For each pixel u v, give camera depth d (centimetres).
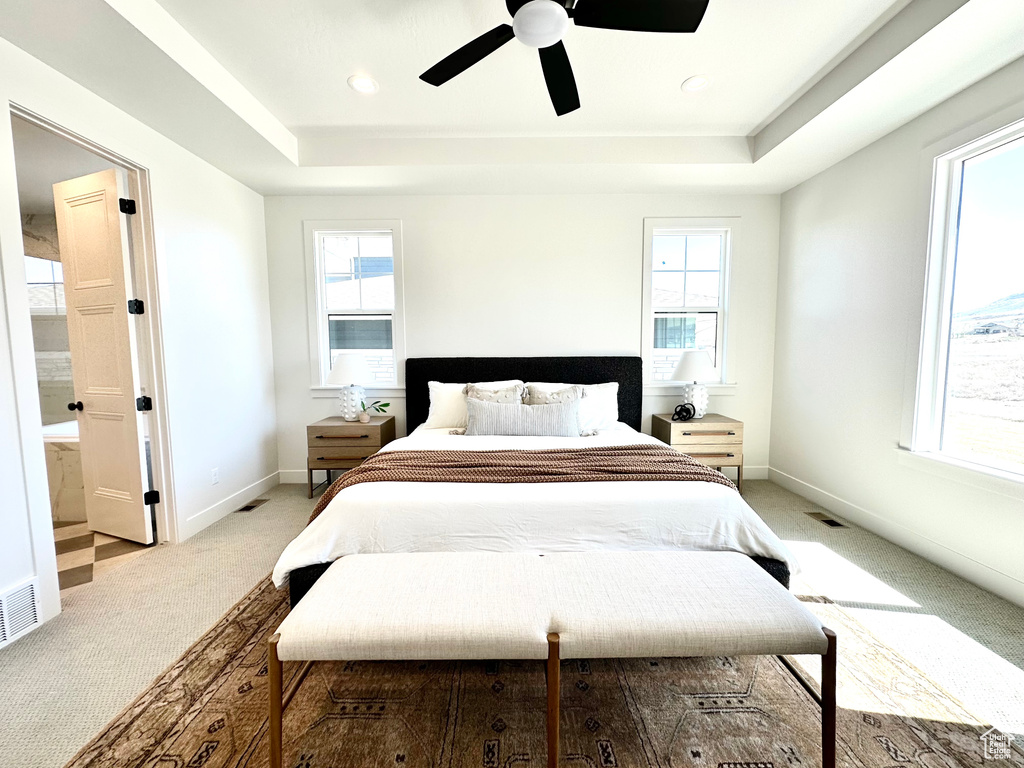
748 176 326
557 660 117
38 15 160
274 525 297
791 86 240
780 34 198
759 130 292
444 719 139
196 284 289
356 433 342
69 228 264
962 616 189
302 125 282
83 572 234
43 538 189
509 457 225
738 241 372
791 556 182
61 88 198
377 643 118
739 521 183
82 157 295
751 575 143
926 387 244
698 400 359
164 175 262
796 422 350
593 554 157
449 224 371
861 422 285
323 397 385
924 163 237
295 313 379
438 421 327
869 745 129
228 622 191
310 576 178
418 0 177
